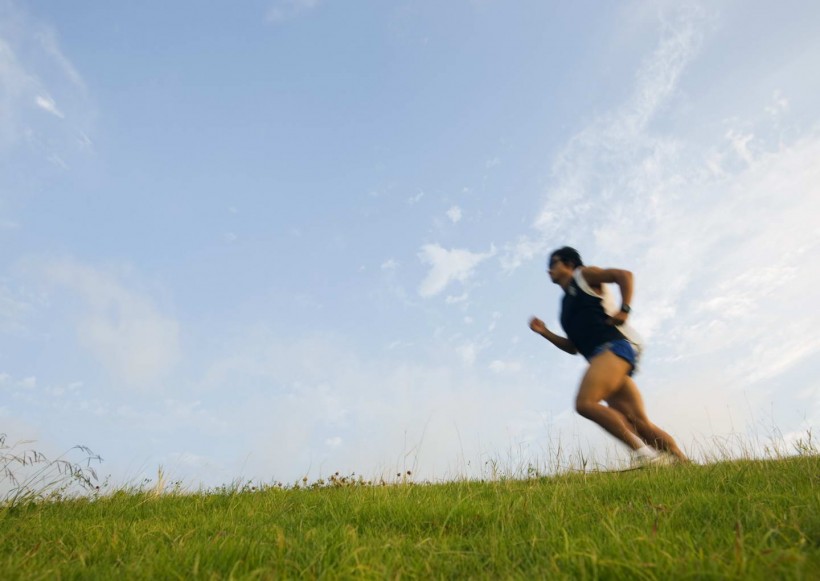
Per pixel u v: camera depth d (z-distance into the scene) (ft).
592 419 18.04
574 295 19.48
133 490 20.13
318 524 13.12
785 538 8.24
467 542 10.55
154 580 8.68
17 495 16.42
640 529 9.57
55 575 8.80
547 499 13.97
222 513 15.49
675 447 19.03
